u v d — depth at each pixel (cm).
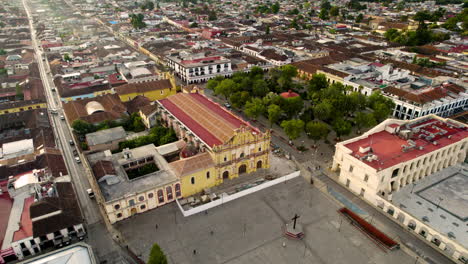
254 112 16288
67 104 17050
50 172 11256
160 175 11069
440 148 12169
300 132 14700
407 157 11606
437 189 11794
